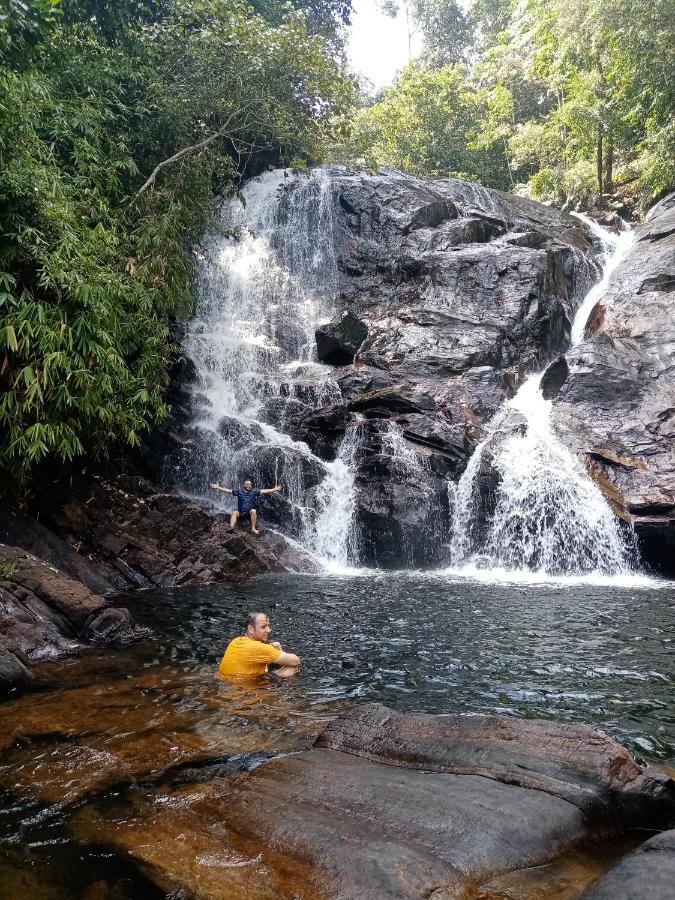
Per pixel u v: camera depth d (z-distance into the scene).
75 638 8.42
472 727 4.56
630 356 16.20
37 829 3.96
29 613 8.26
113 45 17.39
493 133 34.62
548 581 12.52
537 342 18.81
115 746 5.18
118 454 14.88
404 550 14.37
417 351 18.19
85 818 4.08
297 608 10.08
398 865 3.26
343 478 15.45
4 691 6.50
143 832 3.89
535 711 5.89
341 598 10.79
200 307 20.45
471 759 4.25
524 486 14.41
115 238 12.86
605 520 13.64
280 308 21.31
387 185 23.12
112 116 15.48
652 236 21.92
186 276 15.88
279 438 16.50
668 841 3.11
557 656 7.47
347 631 8.66
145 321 13.62
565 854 3.44
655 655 7.46
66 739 5.33
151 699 6.27
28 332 10.21
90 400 11.16
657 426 14.63
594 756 4.02
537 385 17.78
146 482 13.70
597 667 7.06
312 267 22.19
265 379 18.33
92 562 12.15
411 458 14.93
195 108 17.11
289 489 15.48
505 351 18.41
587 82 27.78
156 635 8.66
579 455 14.52
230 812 4.00
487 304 19.36
